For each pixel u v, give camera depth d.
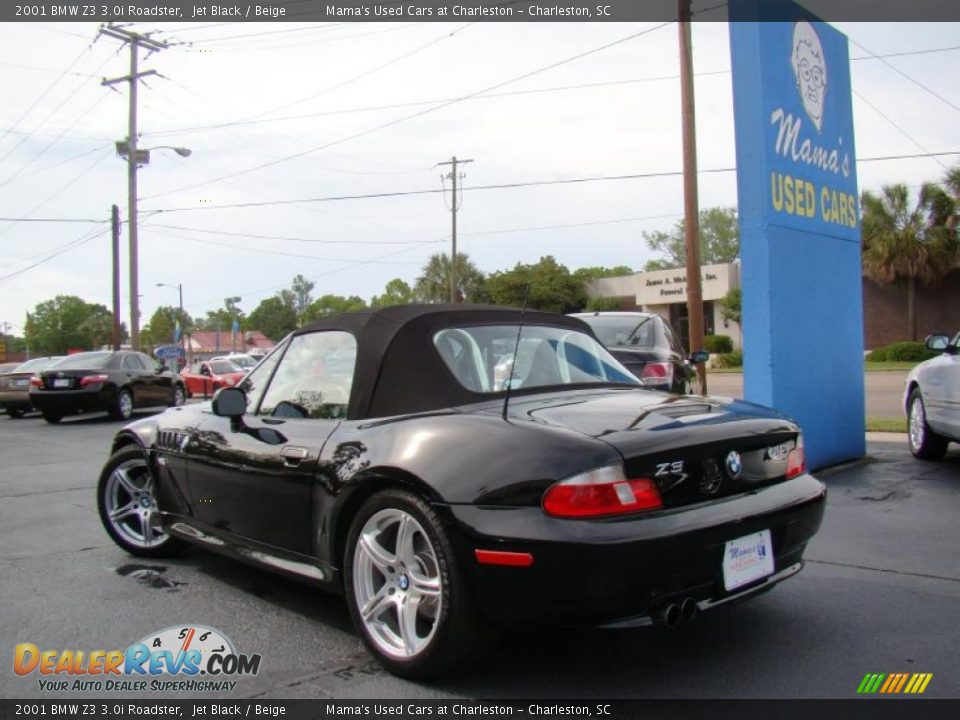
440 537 3.05
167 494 4.87
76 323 103.94
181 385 19.97
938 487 6.95
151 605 4.29
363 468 3.38
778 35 7.38
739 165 7.38
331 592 3.69
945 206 34.50
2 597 4.45
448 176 45.25
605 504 2.85
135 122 28.08
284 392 4.22
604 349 4.47
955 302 35.09
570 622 2.89
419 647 3.19
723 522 3.03
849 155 8.47
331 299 110.44
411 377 3.65
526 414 3.31
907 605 4.07
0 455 11.24
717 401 3.76
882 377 23.84
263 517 4.04
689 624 3.85
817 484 3.62
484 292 44.69
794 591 4.30
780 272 7.30
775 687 3.16
